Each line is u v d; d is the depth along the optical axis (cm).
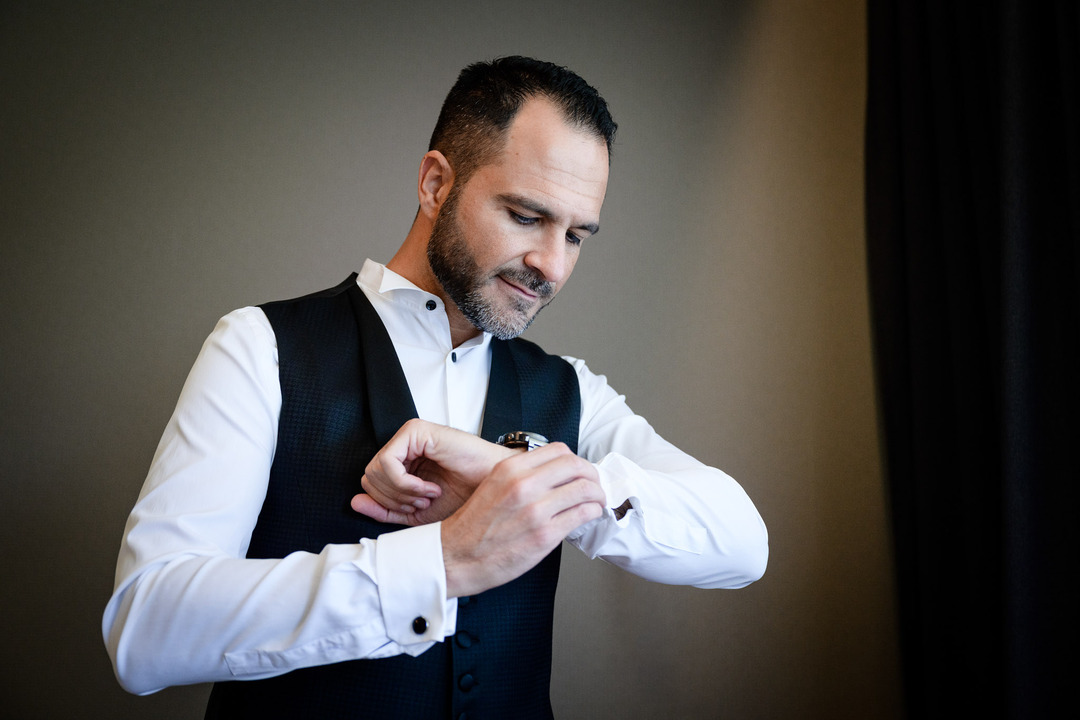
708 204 247
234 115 232
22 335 213
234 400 101
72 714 201
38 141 221
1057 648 166
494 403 119
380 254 232
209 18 235
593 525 101
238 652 81
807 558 231
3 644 201
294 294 225
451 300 117
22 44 225
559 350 235
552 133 103
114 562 209
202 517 90
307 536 103
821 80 254
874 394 239
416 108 241
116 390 215
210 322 221
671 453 123
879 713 226
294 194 231
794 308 244
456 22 247
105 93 227
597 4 254
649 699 223
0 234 216
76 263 218
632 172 246
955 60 210
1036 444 171
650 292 241
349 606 80
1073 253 172
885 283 235
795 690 226
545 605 115
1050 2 182
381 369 112
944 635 206
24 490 208
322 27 241
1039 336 174
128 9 231
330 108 237
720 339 241
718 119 252
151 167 226
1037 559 169
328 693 98
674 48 254
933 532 210
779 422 237
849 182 249
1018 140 178
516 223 105
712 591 230
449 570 82
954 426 209
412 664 100
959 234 204
